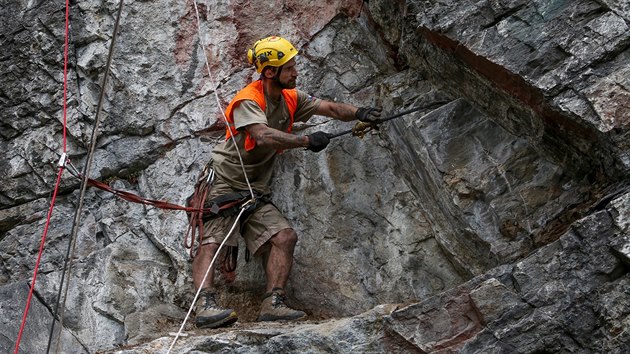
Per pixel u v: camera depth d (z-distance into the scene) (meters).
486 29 6.30
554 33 6.07
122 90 7.64
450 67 6.64
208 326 6.49
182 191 7.38
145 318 6.96
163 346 6.09
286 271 6.71
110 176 7.60
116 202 7.50
